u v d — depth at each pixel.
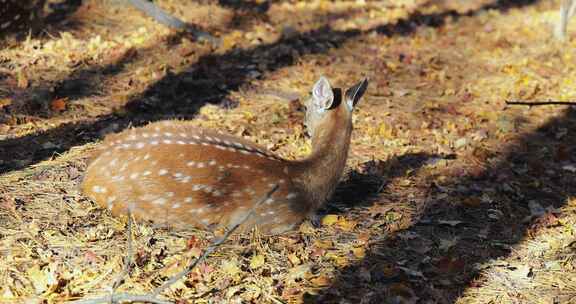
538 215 8.94
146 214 7.77
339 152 8.38
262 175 7.84
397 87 13.69
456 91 13.73
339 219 8.45
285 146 10.62
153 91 12.18
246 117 11.52
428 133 11.58
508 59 15.94
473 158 10.67
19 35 13.91
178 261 7.15
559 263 7.86
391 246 7.96
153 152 7.77
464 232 8.45
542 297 7.22
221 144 7.93
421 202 9.09
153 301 6.02
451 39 17.41
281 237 8.02
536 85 14.00
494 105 13.11
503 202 9.23
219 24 16.88
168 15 15.39
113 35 14.86
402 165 10.21
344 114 8.45
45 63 12.78
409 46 16.48
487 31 18.45
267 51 15.00
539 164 10.55
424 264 7.67
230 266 7.21
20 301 6.46
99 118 10.91
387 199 9.16
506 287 7.37
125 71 12.94
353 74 14.15
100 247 7.36
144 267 7.08
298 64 14.42
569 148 11.34
